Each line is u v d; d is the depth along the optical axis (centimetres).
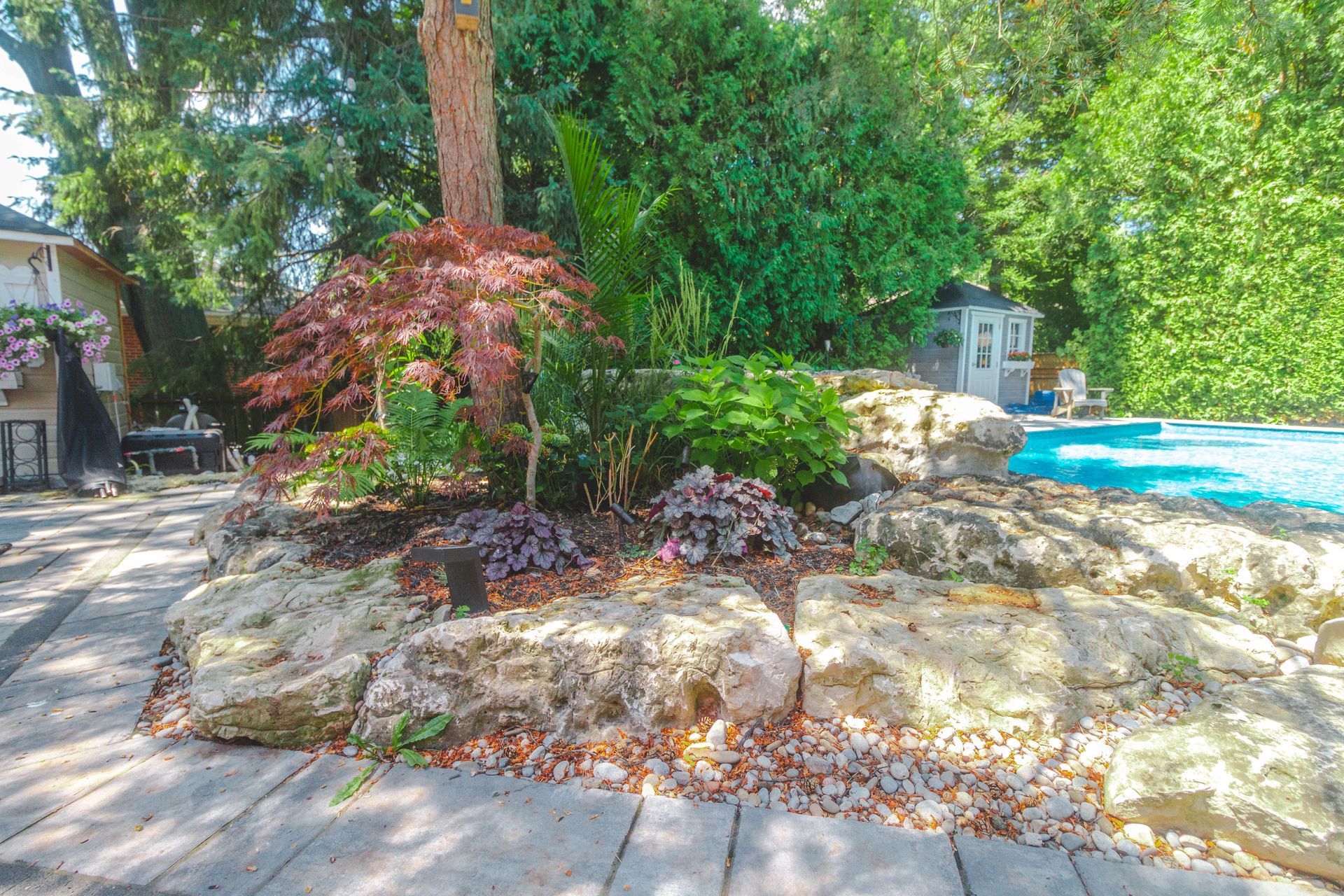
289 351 305
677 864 165
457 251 294
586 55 861
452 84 358
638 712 219
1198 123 1056
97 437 695
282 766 208
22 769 206
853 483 417
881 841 174
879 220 1136
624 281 390
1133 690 225
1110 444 977
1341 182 952
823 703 223
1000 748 210
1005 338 1530
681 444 409
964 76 560
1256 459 839
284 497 404
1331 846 159
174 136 744
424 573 306
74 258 827
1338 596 266
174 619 281
